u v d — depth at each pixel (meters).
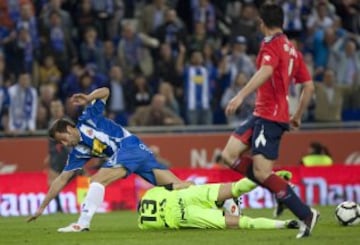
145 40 70.75
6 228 41.31
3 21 68.75
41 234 37.19
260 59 33.72
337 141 68.56
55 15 69.19
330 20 75.06
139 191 57.72
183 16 75.50
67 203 57.34
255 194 57.19
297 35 74.50
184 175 57.94
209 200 37.22
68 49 69.50
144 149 38.91
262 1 75.25
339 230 36.09
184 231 36.62
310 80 35.31
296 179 59.31
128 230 38.38
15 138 64.06
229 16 76.25
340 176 59.69
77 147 38.44
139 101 67.81
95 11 71.50
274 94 33.69
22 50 67.56
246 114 66.94
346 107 72.50
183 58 70.31
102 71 69.38
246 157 33.94
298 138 67.81
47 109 65.25
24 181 57.44
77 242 33.44
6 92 64.56
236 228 36.75
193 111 67.88
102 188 37.78
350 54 72.94
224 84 69.38
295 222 35.81
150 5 73.25
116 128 38.66
